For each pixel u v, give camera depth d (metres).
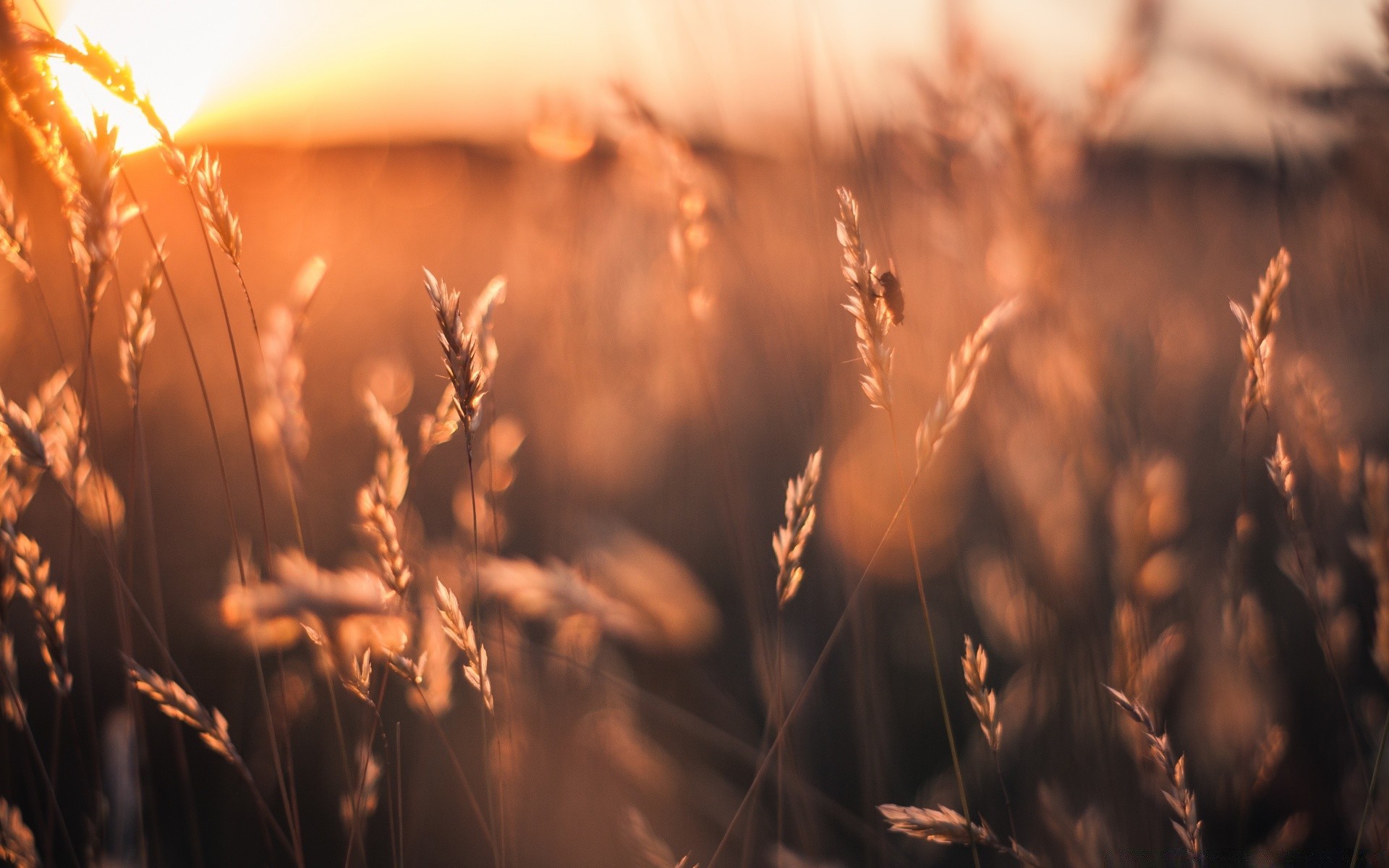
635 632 0.49
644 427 0.69
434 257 1.29
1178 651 0.48
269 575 0.43
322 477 0.81
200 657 0.57
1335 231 0.54
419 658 0.42
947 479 0.57
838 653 0.58
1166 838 0.49
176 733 0.47
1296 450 0.55
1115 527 0.47
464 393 0.40
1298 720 0.52
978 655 0.41
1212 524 0.60
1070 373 0.50
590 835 0.54
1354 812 0.49
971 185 0.52
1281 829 0.49
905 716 0.60
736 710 0.58
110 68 0.39
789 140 0.59
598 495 0.68
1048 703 0.52
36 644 0.59
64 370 0.45
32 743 0.43
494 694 0.53
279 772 0.43
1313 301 0.56
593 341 0.71
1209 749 0.51
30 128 0.40
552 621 0.59
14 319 0.56
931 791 0.54
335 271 1.22
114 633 0.59
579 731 0.55
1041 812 0.50
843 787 0.56
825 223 0.57
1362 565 0.54
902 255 0.56
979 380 0.56
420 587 0.48
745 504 0.67
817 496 0.59
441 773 0.55
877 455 0.55
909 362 0.56
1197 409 0.71
